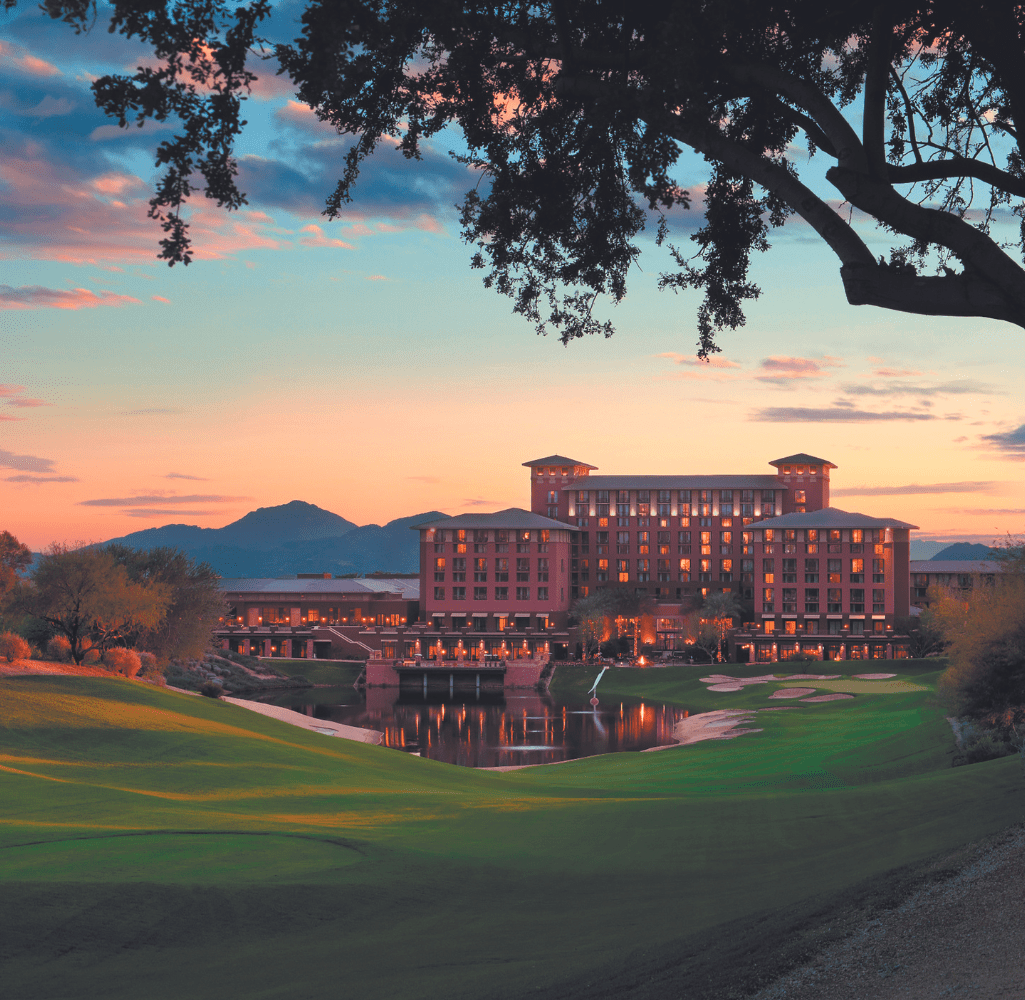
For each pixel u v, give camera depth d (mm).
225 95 14023
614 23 15891
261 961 21250
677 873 29891
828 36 15695
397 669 187250
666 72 13102
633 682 174375
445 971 19594
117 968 20719
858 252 12797
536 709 148375
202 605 118125
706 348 20062
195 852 32000
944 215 12500
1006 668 55500
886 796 42469
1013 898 16312
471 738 113875
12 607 93750
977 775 45375
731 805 44812
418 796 50094
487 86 17594
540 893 27844
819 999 12727
